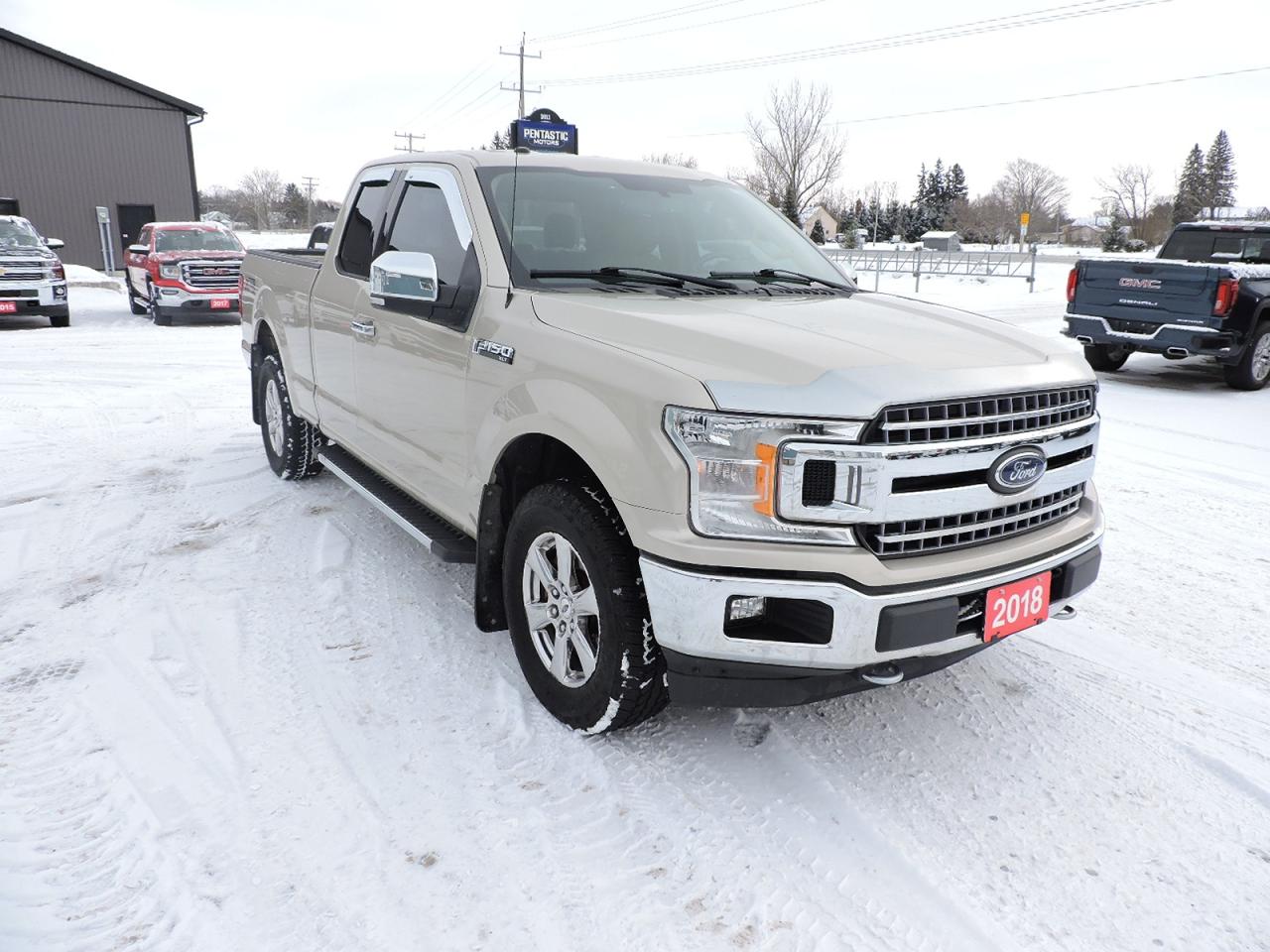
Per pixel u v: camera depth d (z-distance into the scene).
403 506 4.03
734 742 2.97
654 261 3.61
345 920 2.16
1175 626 3.90
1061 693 3.33
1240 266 9.30
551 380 2.81
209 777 2.68
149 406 7.99
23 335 13.23
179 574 4.18
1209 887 2.36
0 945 2.04
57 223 27.11
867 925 2.20
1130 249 64.88
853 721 3.12
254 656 3.42
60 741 2.85
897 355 2.56
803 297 3.45
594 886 2.30
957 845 2.50
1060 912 2.26
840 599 2.37
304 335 4.97
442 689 3.22
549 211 3.56
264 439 5.96
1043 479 2.71
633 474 2.50
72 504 5.16
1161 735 3.06
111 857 2.35
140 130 27.78
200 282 14.62
